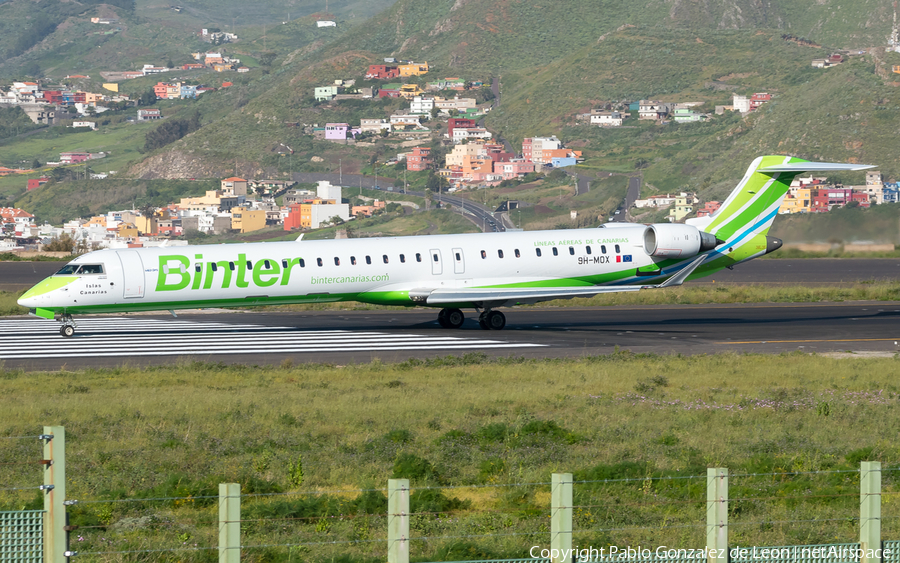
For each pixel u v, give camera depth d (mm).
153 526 57875
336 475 71000
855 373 124125
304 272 162000
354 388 112250
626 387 113312
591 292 173125
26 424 87875
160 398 103812
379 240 171000
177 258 157500
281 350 149750
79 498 63281
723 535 41375
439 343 158000
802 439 85312
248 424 89875
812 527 57656
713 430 89375
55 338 162875
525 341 160750
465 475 71812
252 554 52000
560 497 39688
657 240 176000
